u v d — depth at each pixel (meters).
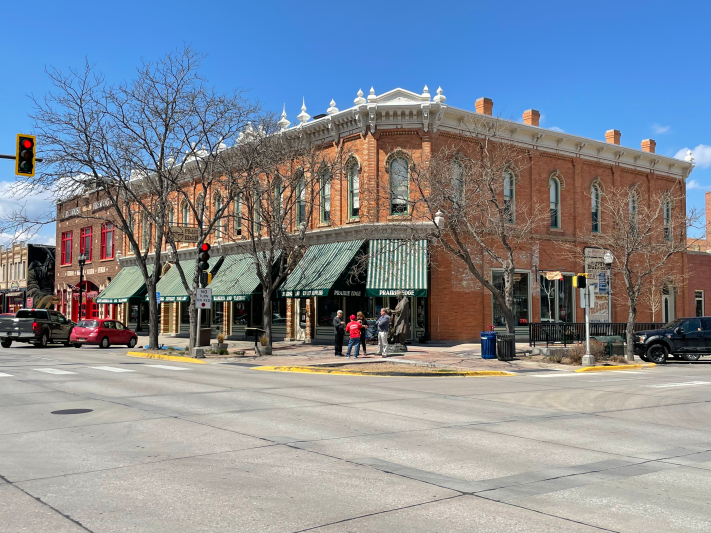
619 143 39.75
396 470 7.61
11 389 14.97
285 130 34.25
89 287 54.06
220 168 30.58
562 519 5.83
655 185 40.66
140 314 48.22
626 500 6.49
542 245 34.62
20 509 5.99
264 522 5.65
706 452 9.02
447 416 11.73
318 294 29.27
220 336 28.67
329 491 6.66
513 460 8.26
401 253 29.62
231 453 8.41
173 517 5.77
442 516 5.87
